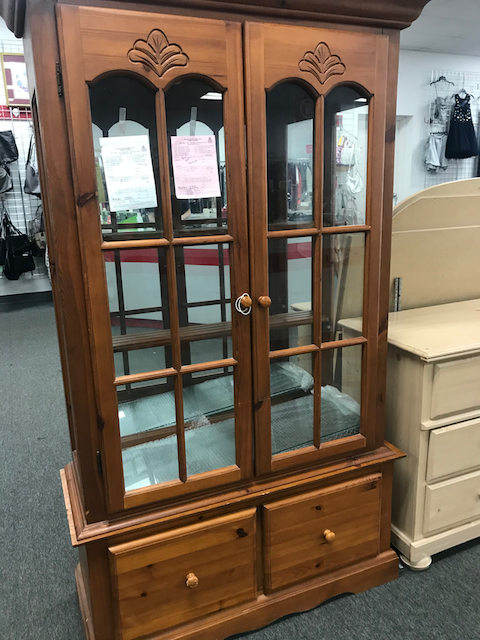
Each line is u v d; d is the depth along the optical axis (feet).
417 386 4.83
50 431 8.68
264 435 4.18
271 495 4.33
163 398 3.87
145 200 3.45
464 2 12.67
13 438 8.45
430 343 4.83
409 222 5.93
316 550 4.63
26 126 17.02
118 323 3.54
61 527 6.10
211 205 3.66
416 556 5.14
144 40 3.17
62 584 5.17
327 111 3.97
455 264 6.45
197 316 3.82
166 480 3.99
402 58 16.85
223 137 3.59
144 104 3.35
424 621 4.53
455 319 5.70
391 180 4.26
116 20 3.07
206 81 3.43
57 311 4.27
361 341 4.44
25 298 18.83
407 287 6.21
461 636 4.36
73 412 3.56
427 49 16.74
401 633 4.41
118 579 3.81
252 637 4.39
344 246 4.28
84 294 3.39
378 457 4.72
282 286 4.08
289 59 3.61
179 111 3.46
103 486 3.74
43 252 17.74
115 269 3.44
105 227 3.38
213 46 3.36
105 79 3.19
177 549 3.97
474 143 17.48
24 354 12.91
